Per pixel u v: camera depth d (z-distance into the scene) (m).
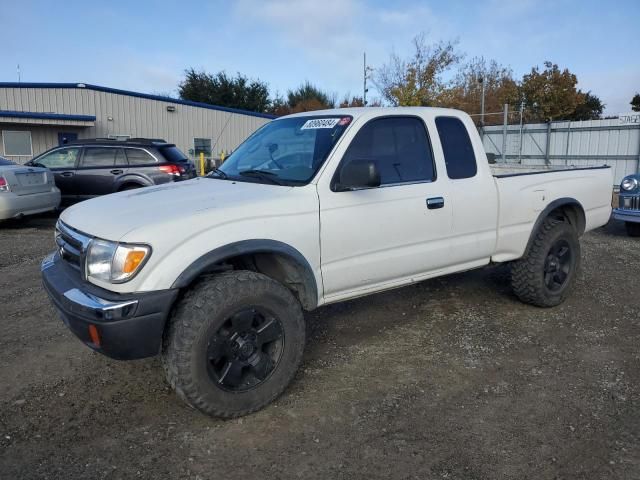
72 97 21.61
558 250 5.11
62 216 3.65
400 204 3.88
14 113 19.70
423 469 2.73
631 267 6.90
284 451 2.89
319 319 4.89
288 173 3.71
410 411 3.29
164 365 3.10
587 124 19.30
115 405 3.39
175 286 2.89
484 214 4.44
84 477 2.69
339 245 3.60
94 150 11.39
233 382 3.15
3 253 7.69
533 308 5.19
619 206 9.16
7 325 4.75
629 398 3.42
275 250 3.23
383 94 32.94
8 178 9.31
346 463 2.78
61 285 3.12
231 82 43.72
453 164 4.31
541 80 30.25
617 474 2.68
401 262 3.97
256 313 3.22
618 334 4.52
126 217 3.07
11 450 2.90
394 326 4.73
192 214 3.05
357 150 3.75
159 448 2.93
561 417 3.20
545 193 4.93
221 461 2.81
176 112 24.11
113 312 2.78
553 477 2.66
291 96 50.81
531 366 3.91
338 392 3.53
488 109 35.38
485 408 3.31
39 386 3.62
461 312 5.07
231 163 4.27
